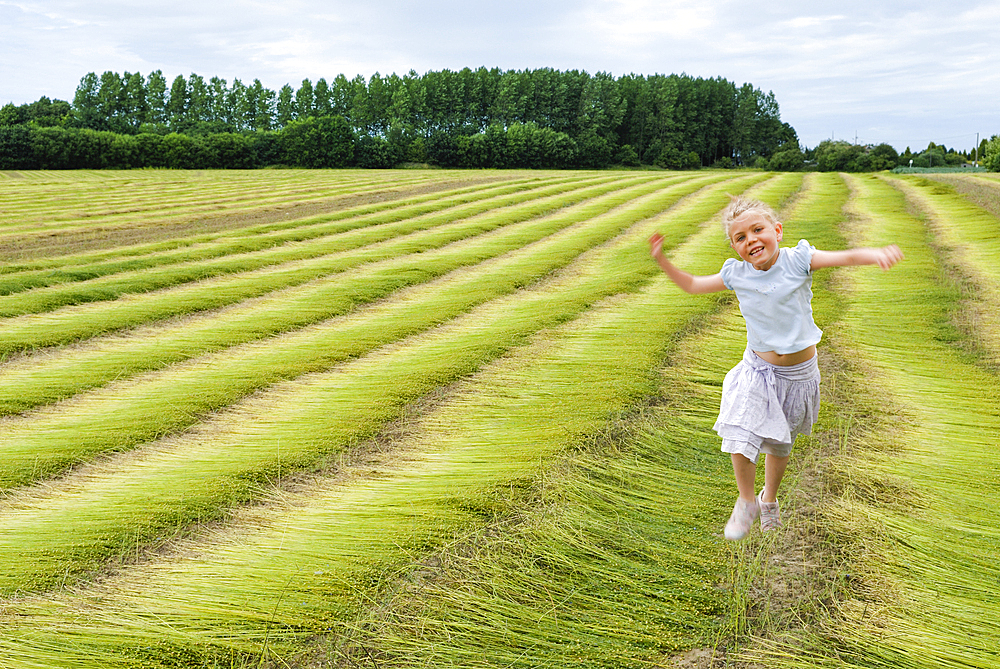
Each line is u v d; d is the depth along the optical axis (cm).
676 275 357
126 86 10781
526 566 360
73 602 345
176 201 3588
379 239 2000
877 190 2961
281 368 772
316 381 739
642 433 536
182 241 2014
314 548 382
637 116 11006
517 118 10712
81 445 555
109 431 584
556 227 2188
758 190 3120
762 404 344
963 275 1160
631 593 338
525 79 10744
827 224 1923
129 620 326
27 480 502
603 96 10612
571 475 460
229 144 8225
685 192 3247
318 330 1016
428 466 496
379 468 502
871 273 1208
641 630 312
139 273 1481
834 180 3706
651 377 677
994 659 286
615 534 390
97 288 1290
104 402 698
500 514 413
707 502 425
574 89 10775
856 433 525
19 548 397
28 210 3203
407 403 637
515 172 6050
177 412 627
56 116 10262
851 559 356
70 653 304
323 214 2719
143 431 584
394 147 9138
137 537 408
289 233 2123
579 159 9944
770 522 378
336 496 456
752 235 333
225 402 664
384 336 917
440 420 594
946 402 598
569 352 790
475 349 808
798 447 499
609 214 2514
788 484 441
